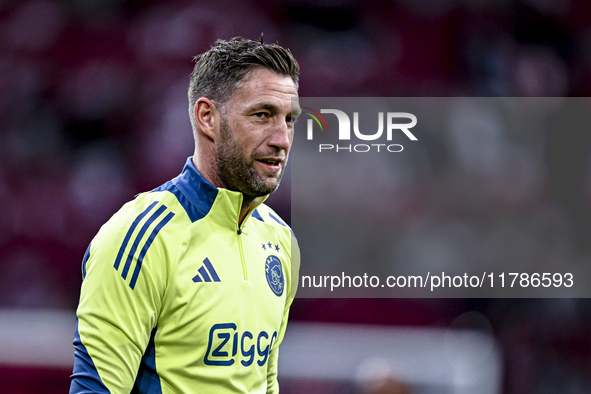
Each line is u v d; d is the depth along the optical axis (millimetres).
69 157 29734
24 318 19750
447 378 19859
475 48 32875
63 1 32375
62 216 28469
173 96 30453
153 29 31938
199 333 7387
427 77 32438
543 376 24875
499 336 25859
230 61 7652
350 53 32500
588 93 32719
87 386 7035
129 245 7312
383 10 33219
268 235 8750
